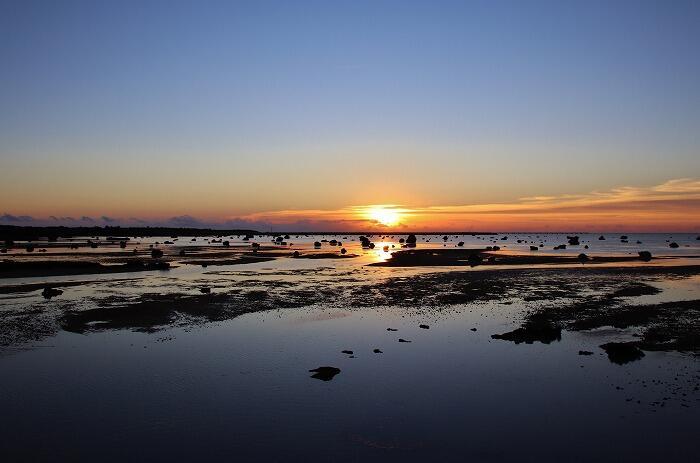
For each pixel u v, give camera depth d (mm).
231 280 42875
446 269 52719
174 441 12445
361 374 17547
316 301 31922
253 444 12312
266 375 17391
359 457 11703
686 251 91312
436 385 16469
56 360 18859
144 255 74500
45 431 12945
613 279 42781
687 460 11477
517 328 24328
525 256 72688
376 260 67750
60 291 33281
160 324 24969
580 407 14570
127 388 16016
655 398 15203
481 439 12602
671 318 26016
